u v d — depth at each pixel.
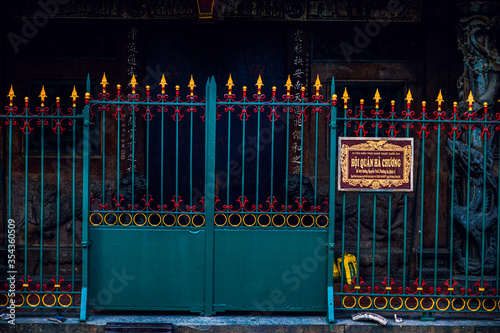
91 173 8.59
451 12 8.33
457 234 8.48
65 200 8.54
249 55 8.66
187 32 8.64
